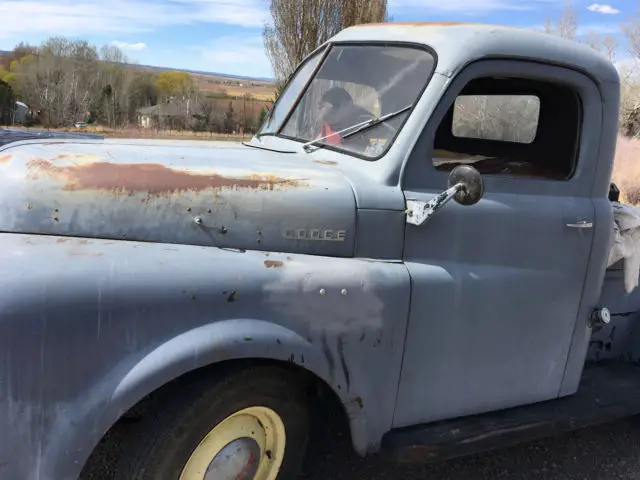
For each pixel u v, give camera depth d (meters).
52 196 2.14
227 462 2.28
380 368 2.43
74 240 2.09
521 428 2.76
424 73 2.60
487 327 2.68
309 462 3.04
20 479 1.88
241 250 2.24
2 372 1.82
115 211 2.16
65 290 1.88
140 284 1.97
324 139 2.84
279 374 2.27
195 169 2.30
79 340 1.88
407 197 2.47
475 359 2.69
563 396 3.07
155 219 2.18
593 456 3.45
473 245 2.60
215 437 2.22
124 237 2.15
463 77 2.56
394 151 2.51
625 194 11.66
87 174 2.19
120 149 2.49
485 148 3.25
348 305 2.29
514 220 2.67
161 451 2.09
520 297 2.73
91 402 1.89
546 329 2.87
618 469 3.34
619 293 3.49
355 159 2.62
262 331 2.11
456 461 3.24
